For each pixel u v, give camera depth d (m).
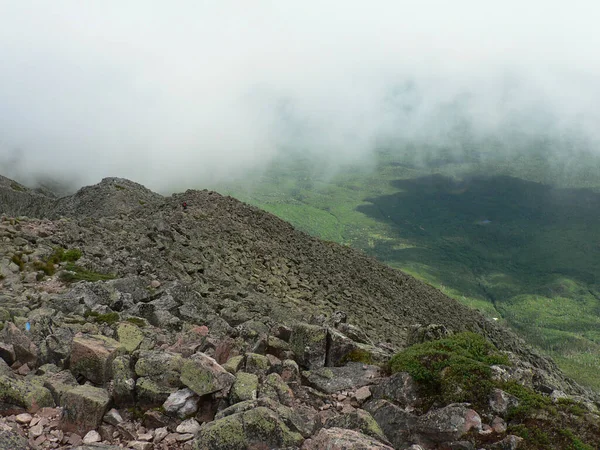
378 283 77.50
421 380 14.36
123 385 13.34
